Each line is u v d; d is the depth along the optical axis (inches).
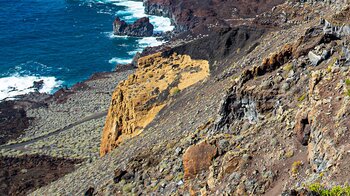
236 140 903.1
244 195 750.5
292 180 693.9
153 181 1063.0
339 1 1606.8
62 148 2549.2
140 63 2117.4
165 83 1910.7
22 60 4419.3
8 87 3853.3
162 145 1189.7
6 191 2082.9
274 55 1019.3
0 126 3093.0
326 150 659.4
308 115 750.5
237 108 994.1
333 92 755.4
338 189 573.0
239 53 1806.1
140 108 1843.0
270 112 925.8
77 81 4035.4
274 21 1838.1
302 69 953.5
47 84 3954.2
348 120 669.9
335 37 982.4
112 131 1947.6
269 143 818.2
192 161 937.5
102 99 3454.7
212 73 1820.9
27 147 2632.9
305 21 1700.3
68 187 1605.6
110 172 1370.6
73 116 3193.9
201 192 848.3
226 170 820.6
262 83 967.0
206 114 1245.7
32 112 3331.7
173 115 1576.0
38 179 2158.0
